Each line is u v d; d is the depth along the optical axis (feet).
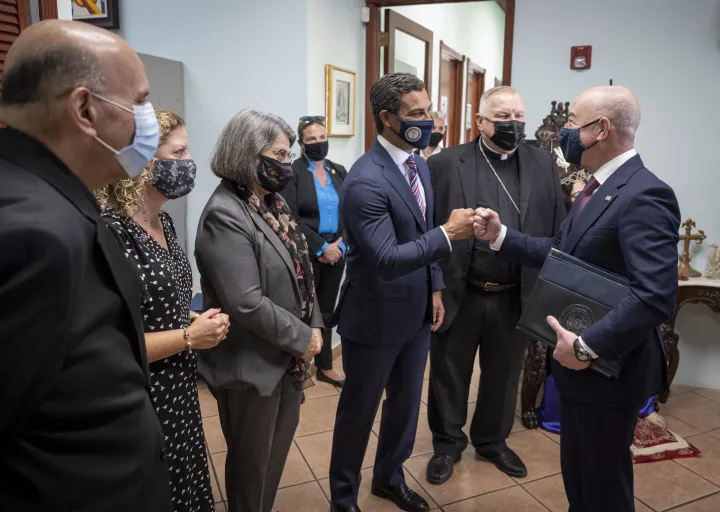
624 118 4.60
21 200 2.20
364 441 6.24
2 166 2.28
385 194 5.44
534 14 9.78
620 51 9.40
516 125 6.44
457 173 6.97
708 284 8.98
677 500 7.00
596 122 4.65
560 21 9.64
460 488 7.20
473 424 7.77
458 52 17.65
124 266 2.71
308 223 9.73
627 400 4.59
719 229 9.36
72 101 2.43
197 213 10.96
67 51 2.40
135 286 2.78
